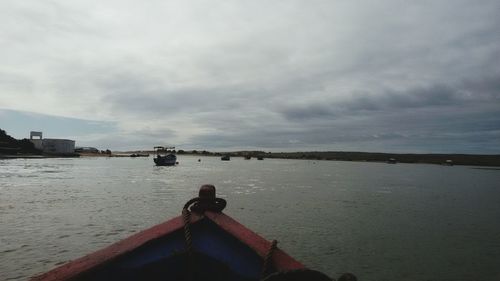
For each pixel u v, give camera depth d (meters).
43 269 12.12
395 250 15.37
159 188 39.78
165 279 4.38
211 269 4.55
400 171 113.31
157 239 4.52
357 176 75.50
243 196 34.03
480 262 13.87
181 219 5.02
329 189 42.94
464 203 32.31
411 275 12.45
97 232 17.61
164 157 105.25
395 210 26.69
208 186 5.46
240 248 4.64
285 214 23.86
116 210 24.25
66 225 19.08
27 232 17.31
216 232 4.91
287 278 3.04
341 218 22.70
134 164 116.69
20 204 25.98
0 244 15.07
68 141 149.62
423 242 16.86
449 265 13.53
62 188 37.25
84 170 71.38
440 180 69.81
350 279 3.09
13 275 11.49
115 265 4.17
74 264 4.05
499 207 29.48
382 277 12.19
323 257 14.23
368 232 18.72
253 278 4.24
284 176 68.50
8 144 121.19
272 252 4.32
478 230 19.80
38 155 133.38
